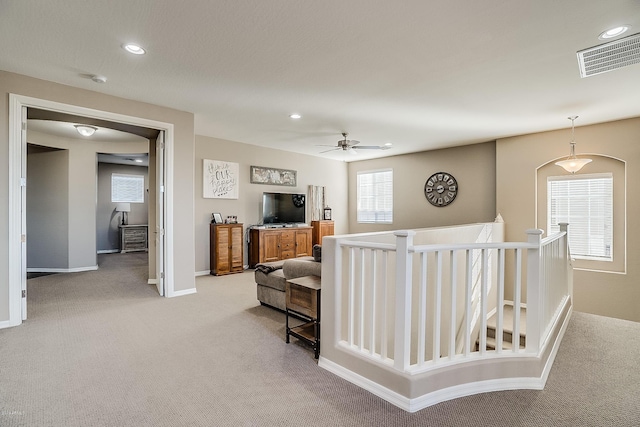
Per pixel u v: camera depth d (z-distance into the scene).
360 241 2.59
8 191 3.23
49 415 1.89
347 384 2.28
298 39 2.55
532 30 2.39
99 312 3.77
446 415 1.93
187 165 4.55
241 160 6.58
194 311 3.86
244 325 3.42
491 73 3.15
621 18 2.23
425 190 7.13
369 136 5.82
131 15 2.24
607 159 4.82
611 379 2.39
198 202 6.01
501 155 5.79
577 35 2.45
